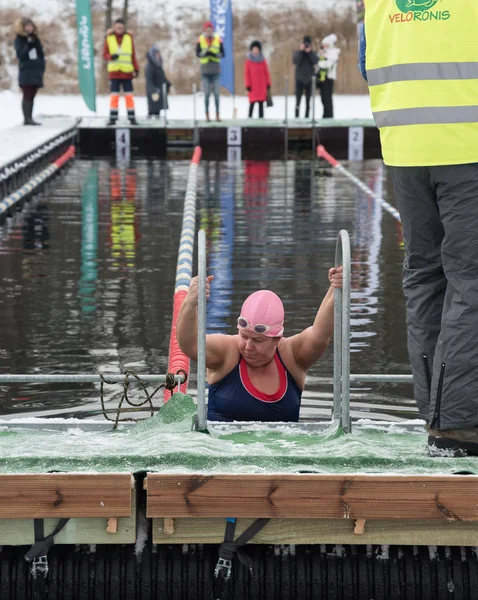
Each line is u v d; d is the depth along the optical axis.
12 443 5.88
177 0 55.25
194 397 9.37
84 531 5.23
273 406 7.15
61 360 10.73
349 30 54.44
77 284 14.53
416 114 5.28
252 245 17.58
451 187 5.30
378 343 11.40
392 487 5.08
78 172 29.20
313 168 30.91
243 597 5.48
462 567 5.48
